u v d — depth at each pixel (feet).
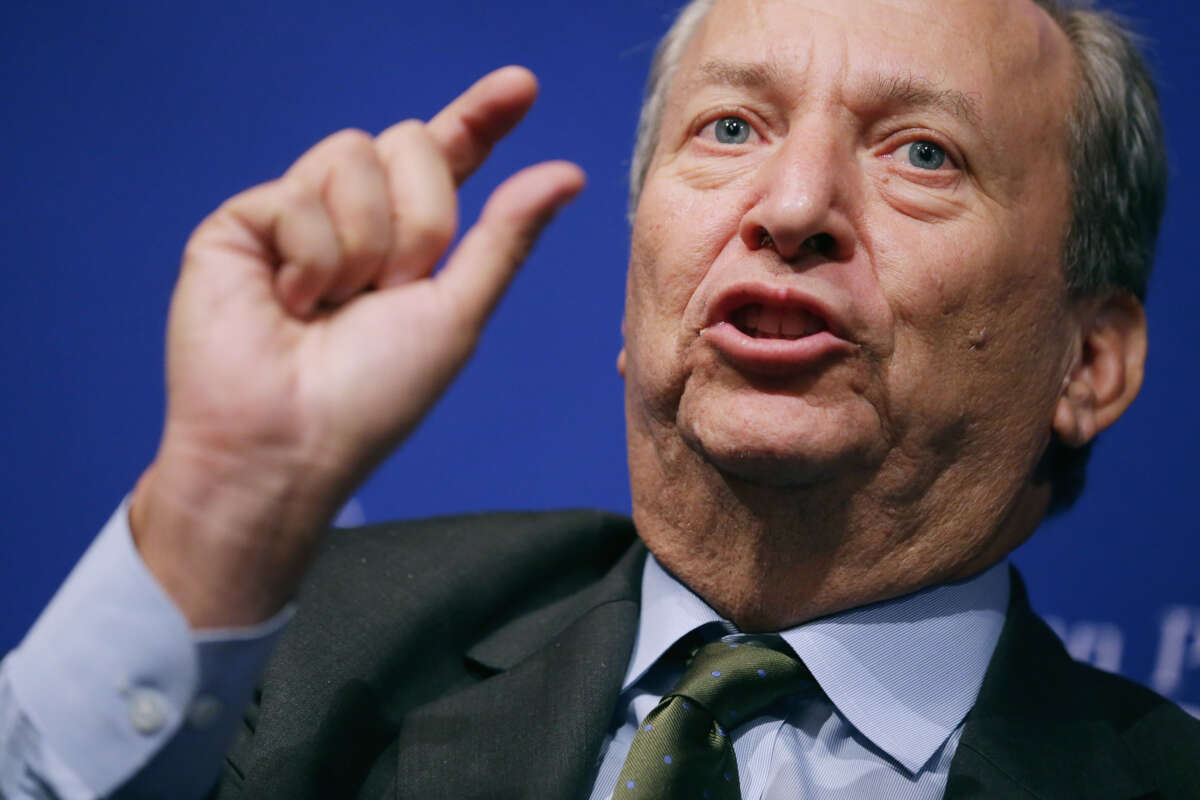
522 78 6.35
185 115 12.26
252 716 8.18
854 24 7.89
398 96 12.37
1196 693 11.27
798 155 7.52
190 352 5.83
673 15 12.35
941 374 7.57
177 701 5.82
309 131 12.31
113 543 5.97
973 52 7.90
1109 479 11.57
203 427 5.79
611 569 9.72
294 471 5.82
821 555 7.82
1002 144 7.85
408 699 8.49
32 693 5.90
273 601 5.95
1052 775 7.54
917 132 7.75
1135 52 9.14
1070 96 8.36
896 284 7.48
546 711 7.96
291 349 5.92
